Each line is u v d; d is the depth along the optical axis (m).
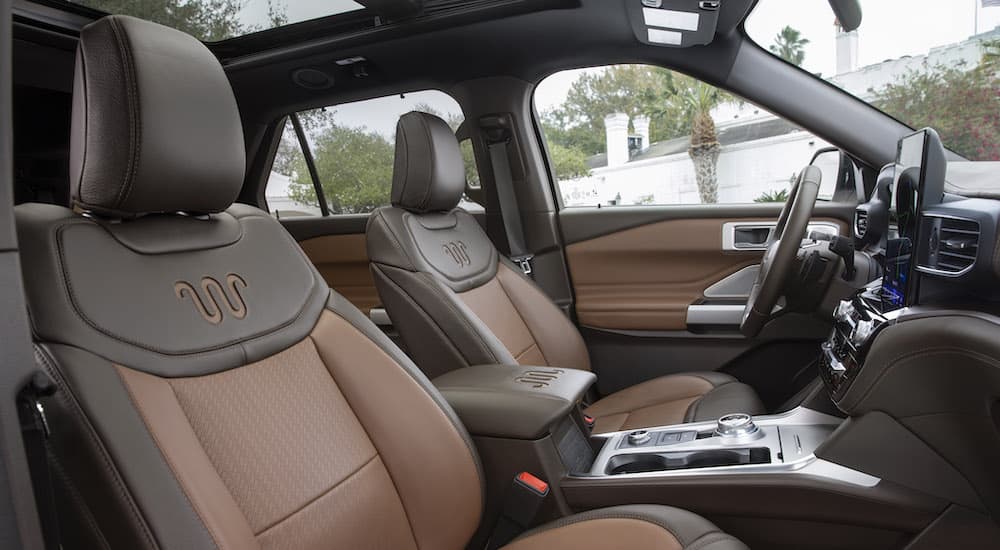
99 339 0.75
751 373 2.22
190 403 0.82
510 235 2.52
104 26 0.81
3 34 0.52
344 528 0.93
